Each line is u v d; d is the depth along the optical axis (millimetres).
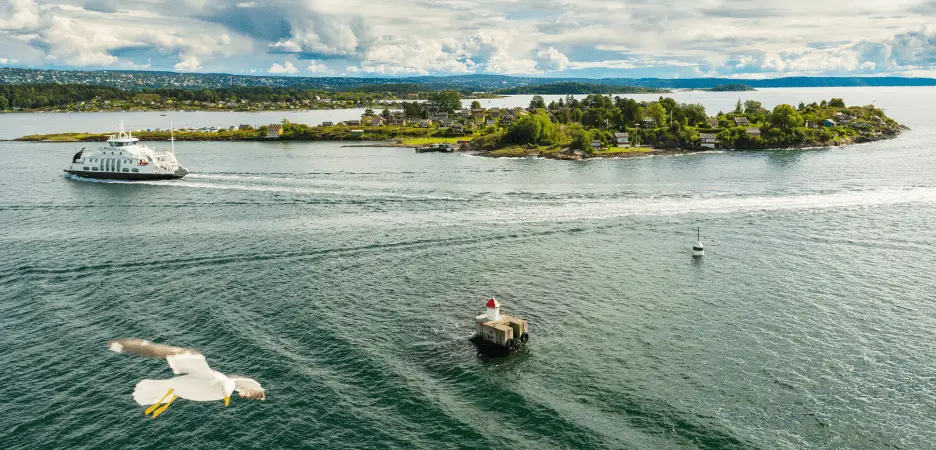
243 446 49062
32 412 52688
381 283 84562
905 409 53656
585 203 134625
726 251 99250
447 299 79250
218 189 157000
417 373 60312
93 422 51531
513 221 118250
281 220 120062
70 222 120375
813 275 87250
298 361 61656
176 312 73250
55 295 78812
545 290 82688
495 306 68188
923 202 132000
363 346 65188
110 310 73812
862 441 49688
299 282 84312
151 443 49188
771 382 58125
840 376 58969
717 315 73562
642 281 85812
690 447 49281
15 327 68812
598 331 69812
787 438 50156
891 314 73000
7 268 89688
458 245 102688
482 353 64688
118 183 169625
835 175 172250
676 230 112062
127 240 105250
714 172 184625
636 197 141375
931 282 83625
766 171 184250
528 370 61250
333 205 134125
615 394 56688
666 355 63719
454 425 52156
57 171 194875
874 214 122062
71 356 62031
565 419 53000
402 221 118500
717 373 59906
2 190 159250
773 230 111438
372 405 54719
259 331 68188
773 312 74125
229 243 102938
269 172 189875
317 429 51188
